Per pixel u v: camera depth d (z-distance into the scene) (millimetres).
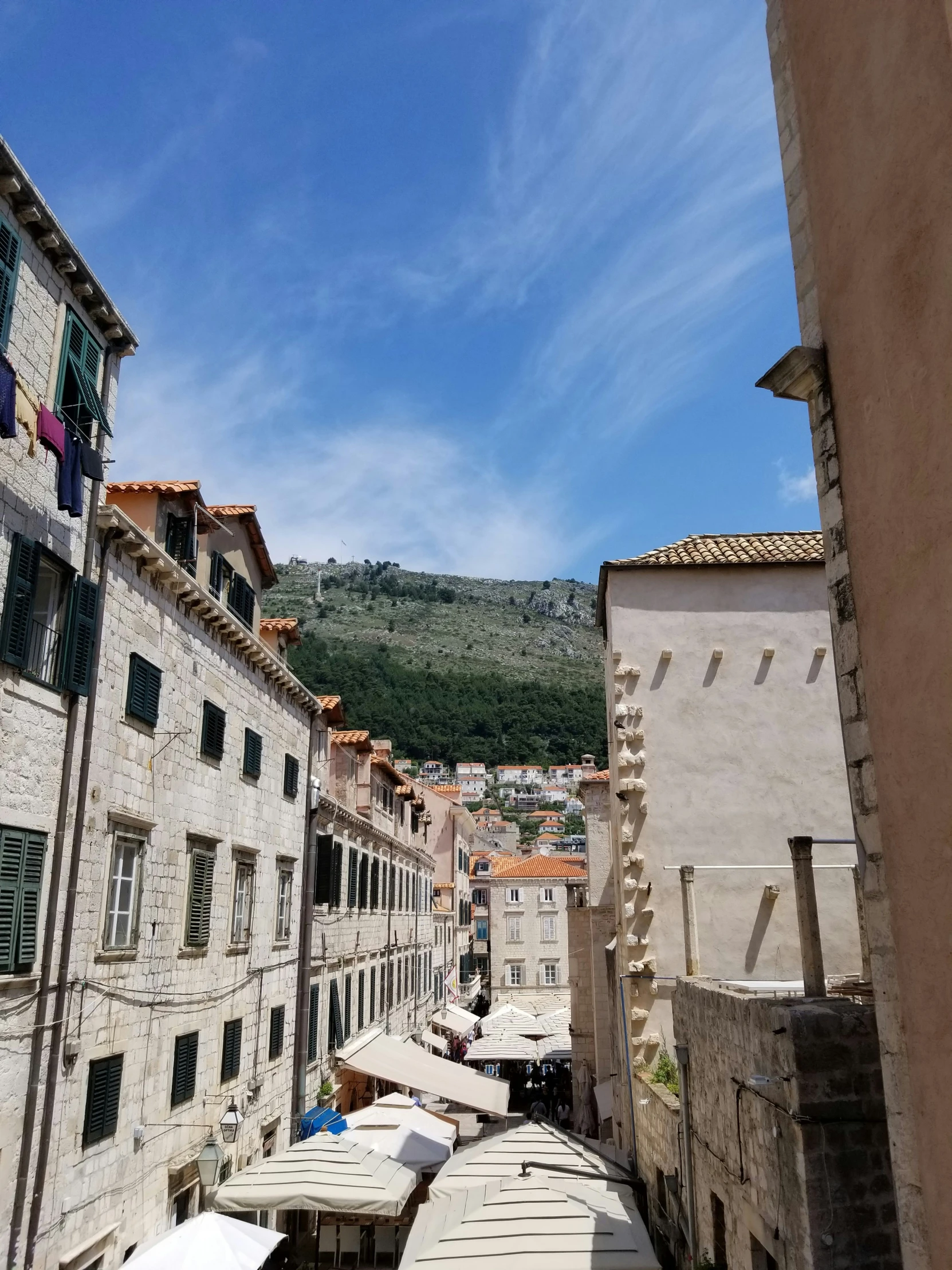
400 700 196875
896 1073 6039
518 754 191250
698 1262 12047
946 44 5391
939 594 5492
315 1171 16656
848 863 17453
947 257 5391
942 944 5477
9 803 11094
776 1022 8516
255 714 20922
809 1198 7770
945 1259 5398
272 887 21625
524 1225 12562
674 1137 13859
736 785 17875
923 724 5711
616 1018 23000
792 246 7883
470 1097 25578
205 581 19078
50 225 12125
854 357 6711
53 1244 11555
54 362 12617
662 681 18453
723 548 19891
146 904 14711
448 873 60250
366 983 31750
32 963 11375
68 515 12719
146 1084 14461
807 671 18406
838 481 6996
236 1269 12609
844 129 6887
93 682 12984
